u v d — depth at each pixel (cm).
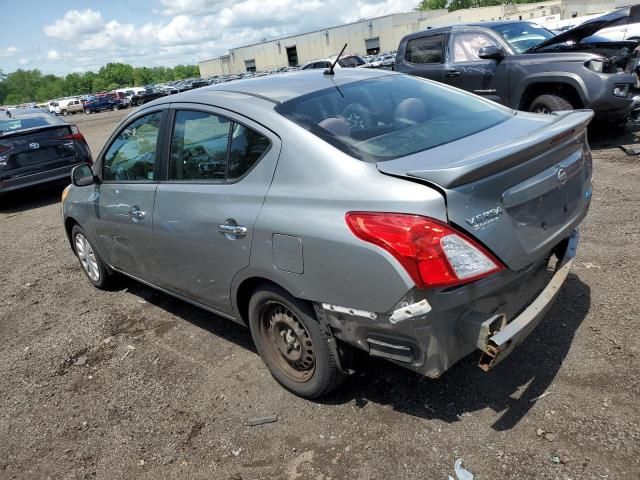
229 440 292
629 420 259
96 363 394
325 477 256
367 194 244
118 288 527
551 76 764
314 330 281
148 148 385
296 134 282
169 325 436
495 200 239
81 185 441
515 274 250
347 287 251
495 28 868
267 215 281
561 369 301
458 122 311
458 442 263
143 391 349
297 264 269
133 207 394
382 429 280
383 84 348
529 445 254
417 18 6272
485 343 233
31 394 367
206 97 345
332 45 6662
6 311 514
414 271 226
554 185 268
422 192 230
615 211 519
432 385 306
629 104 744
